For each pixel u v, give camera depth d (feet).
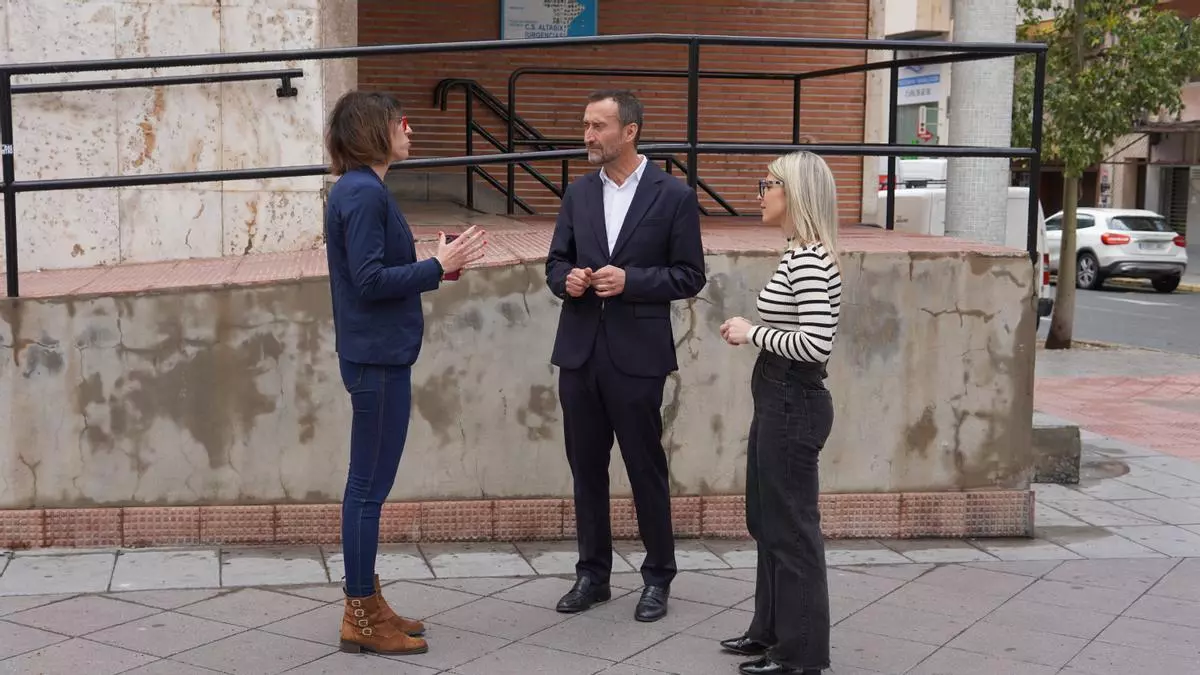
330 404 18.95
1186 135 109.81
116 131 20.88
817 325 13.76
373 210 14.43
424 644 15.10
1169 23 51.96
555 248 16.78
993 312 20.38
